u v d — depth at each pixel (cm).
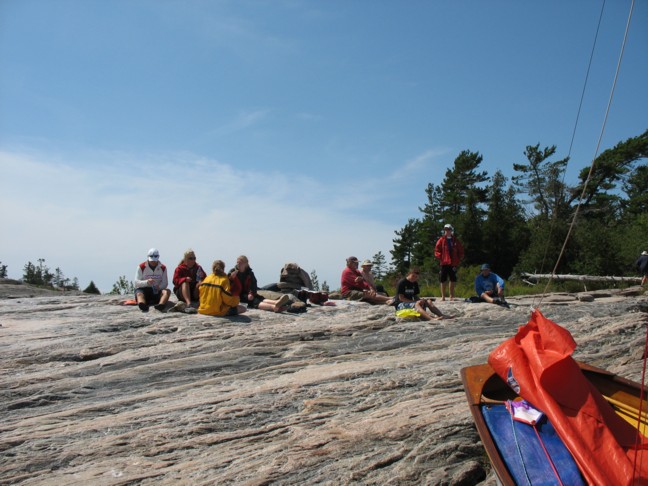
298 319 973
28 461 475
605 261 2048
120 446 504
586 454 369
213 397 621
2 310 992
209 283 962
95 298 1129
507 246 2869
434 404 592
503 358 462
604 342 847
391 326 949
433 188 4334
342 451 497
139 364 728
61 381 662
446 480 460
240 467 470
